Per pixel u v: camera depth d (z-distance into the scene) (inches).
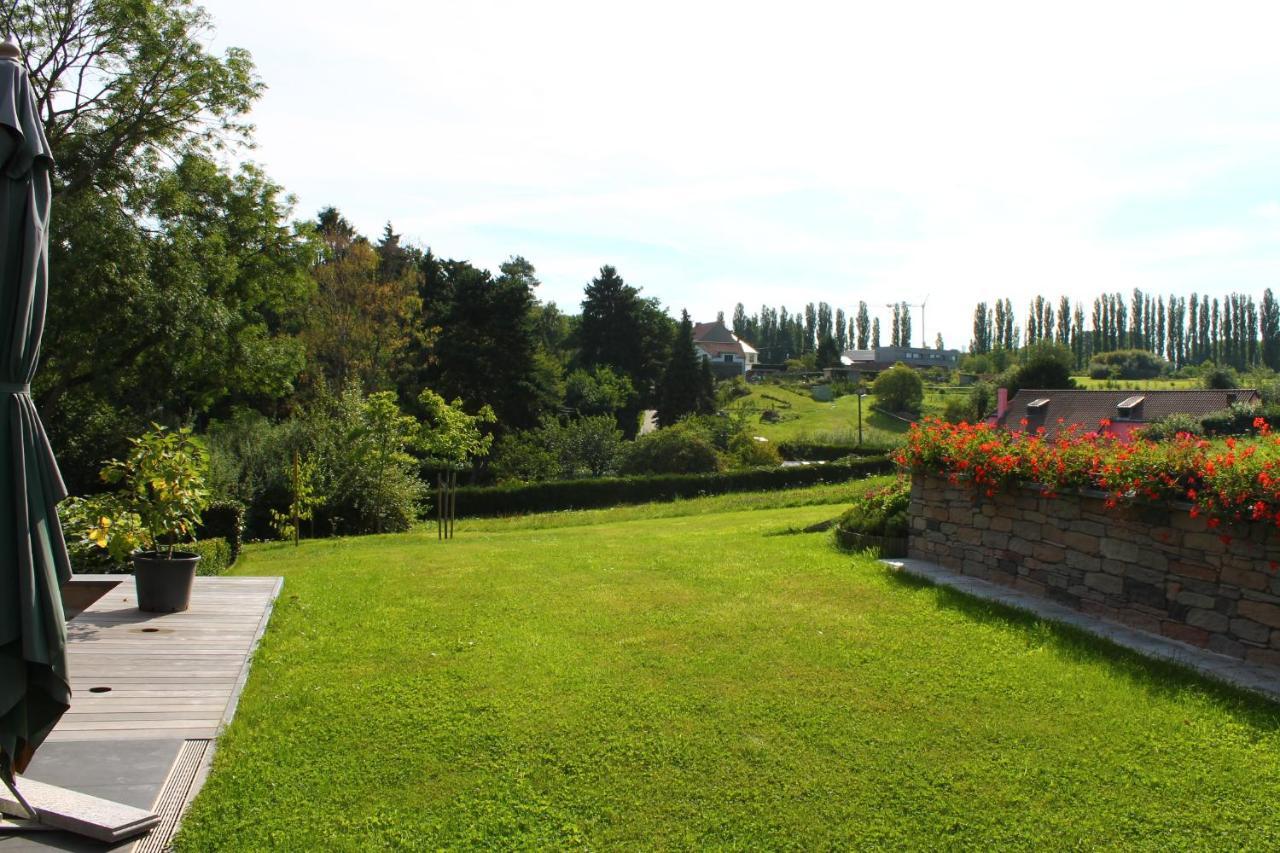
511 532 705.6
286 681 204.2
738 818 143.1
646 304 2549.2
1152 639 235.3
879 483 1015.0
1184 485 231.1
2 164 119.7
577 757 164.7
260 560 486.3
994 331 5285.4
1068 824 140.8
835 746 169.2
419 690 199.6
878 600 284.4
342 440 797.2
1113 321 4697.3
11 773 123.0
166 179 788.0
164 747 160.7
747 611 272.2
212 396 948.0
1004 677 207.0
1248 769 158.6
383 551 488.1
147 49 776.9
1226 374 2463.1
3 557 117.9
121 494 279.1
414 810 144.6
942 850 134.0
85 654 219.9
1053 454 277.4
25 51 743.7
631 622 261.1
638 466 1322.6
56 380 773.3
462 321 1528.1
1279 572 207.2
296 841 133.0
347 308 1391.5
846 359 4493.1
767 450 1523.1
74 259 653.3
